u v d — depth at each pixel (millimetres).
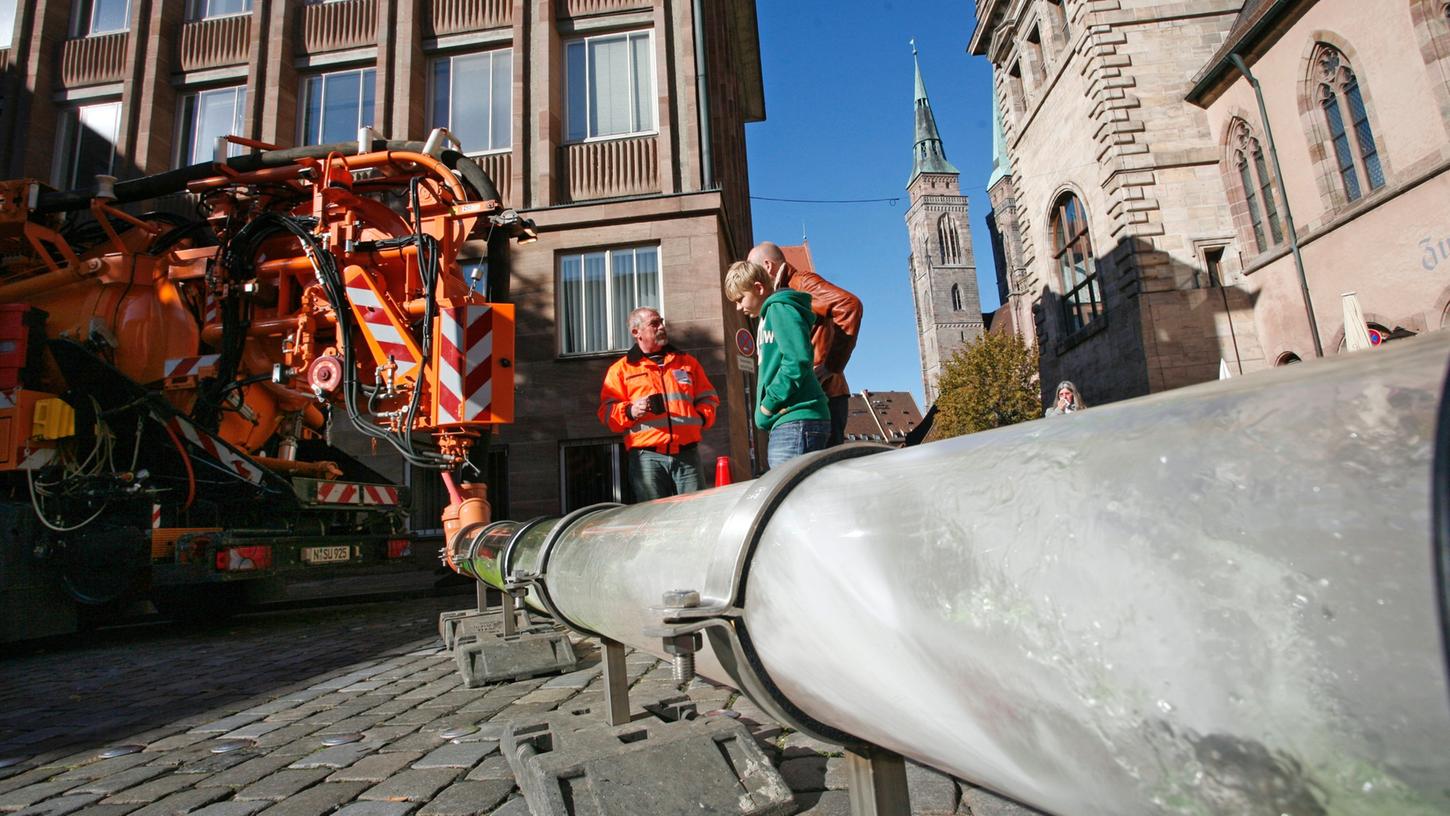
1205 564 426
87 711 3834
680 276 12484
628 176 13273
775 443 3361
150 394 6227
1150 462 503
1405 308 13781
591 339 12609
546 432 12156
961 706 678
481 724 3123
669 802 1877
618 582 1579
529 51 13656
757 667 1060
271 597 8047
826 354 3816
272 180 6242
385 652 5172
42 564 5840
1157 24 21297
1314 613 356
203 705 3840
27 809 2412
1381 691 316
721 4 19141
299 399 7699
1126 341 20875
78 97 15148
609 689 2297
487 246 6090
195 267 6656
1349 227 15008
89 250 6820
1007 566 587
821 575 862
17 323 6152
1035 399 42875
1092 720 509
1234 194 19531
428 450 5586
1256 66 17422
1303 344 17016
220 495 6672
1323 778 353
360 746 2924
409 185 6062
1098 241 22422
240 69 14766
